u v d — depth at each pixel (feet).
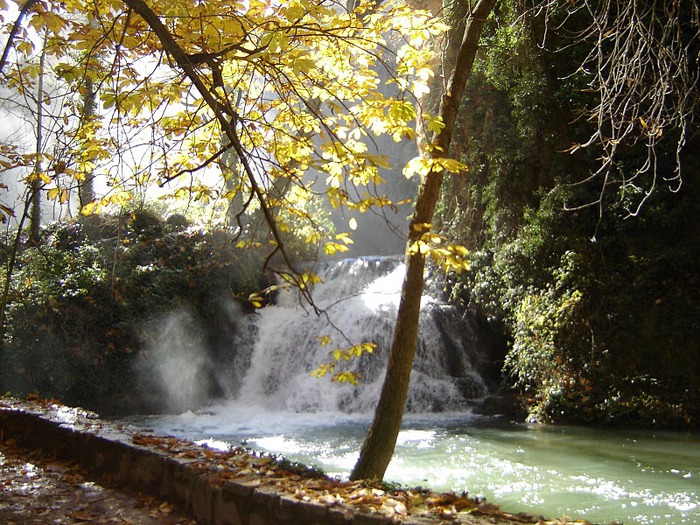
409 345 22.39
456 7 46.11
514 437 39.04
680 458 32.91
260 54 14.49
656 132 26.18
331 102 18.49
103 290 52.70
